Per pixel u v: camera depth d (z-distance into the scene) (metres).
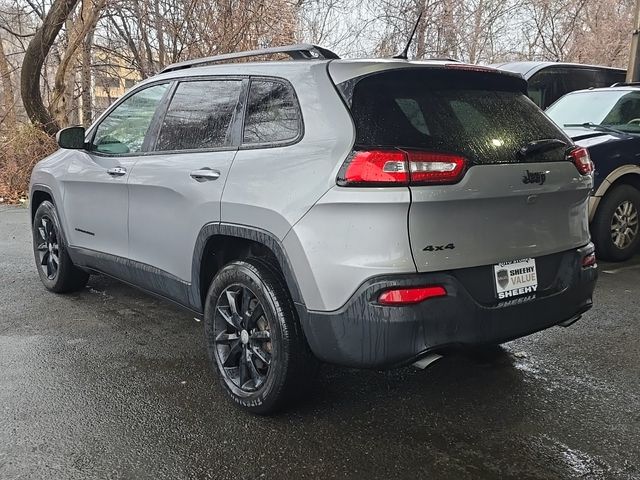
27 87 12.59
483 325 2.79
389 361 2.67
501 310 2.84
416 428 3.05
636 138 6.10
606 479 2.63
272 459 2.79
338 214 2.71
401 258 2.62
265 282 3.07
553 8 17.05
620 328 4.39
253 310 3.20
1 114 13.17
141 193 3.99
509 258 2.91
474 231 2.78
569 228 3.23
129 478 2.64
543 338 4.22
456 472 2.68
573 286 3.19
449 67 3.04
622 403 3.29
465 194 2.70
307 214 2.82
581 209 3.33
